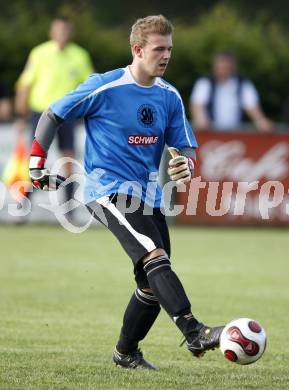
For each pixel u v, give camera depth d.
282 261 43.75
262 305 32.62
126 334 22.70
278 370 22.92
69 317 30.06
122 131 22.33
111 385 20.75
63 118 22.28
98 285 36.50
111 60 72.81
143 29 21.95
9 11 113.94
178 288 20.92
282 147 56.03
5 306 31.78
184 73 71.69
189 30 75.31
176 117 23.08
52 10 118.75
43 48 53.41
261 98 73.56
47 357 23.92
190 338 20.59
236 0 129.50
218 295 34.56
